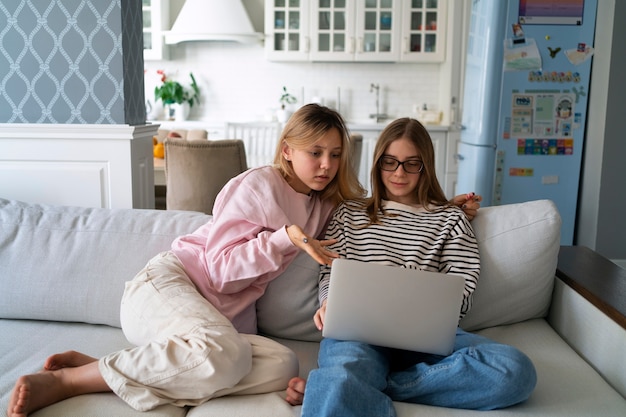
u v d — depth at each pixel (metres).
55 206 2.07
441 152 5.61
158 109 6.16
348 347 1.49
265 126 4.88
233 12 5.75
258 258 1.66
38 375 1.37
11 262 1.91
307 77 6.18
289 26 5.87
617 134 3.66
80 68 3.02
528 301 1.82
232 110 6.25
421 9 5.76
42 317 1.90
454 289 1.44
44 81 3.05
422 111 5.88
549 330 1.82
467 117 4.06
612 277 1.80
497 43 3.62
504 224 1.82
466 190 4.04
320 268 1.82
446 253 1.75
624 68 3.60
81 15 2.98
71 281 1.88
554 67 3.67
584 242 3.85
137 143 3.13
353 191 1.92
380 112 6.19
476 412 1.37
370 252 1.77
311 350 1.78
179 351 1.43
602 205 3.73
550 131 3.73
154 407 1.39
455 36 5.47
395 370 1.65
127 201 3.05
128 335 1.65
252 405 1.41
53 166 3.05
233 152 3.36
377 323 1.47
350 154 1.87
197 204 3.41
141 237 1.93
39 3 3.00
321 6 5.81
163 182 3.87
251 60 6.17
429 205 1.88
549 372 1.56
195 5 5.76
